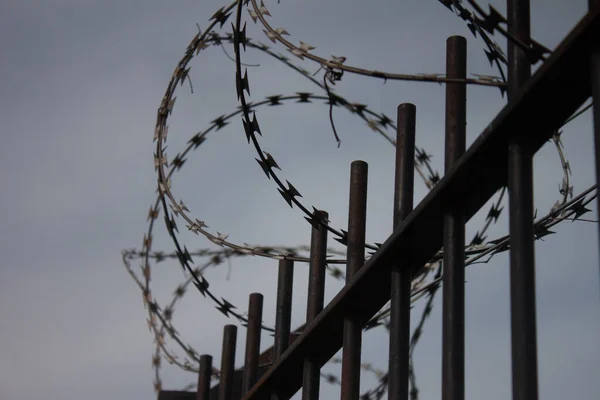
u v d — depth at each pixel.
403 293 6.89
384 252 6.91
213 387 11.12
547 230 7.76
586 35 5.45
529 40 6.15
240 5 7.23
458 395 5.94
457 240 6.37
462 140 6.65
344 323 7.46
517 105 5.81
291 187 7.69
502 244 7.71
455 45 6.85
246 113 7.36
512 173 5.87
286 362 8.07
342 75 6.18
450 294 6.21
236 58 7.28
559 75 5.64
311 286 8.30
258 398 8.43
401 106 7.39
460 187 6.34
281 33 6.61
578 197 7.62
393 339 6.77
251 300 9.42
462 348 6.07
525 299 5.52
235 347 9.77
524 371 5.34
